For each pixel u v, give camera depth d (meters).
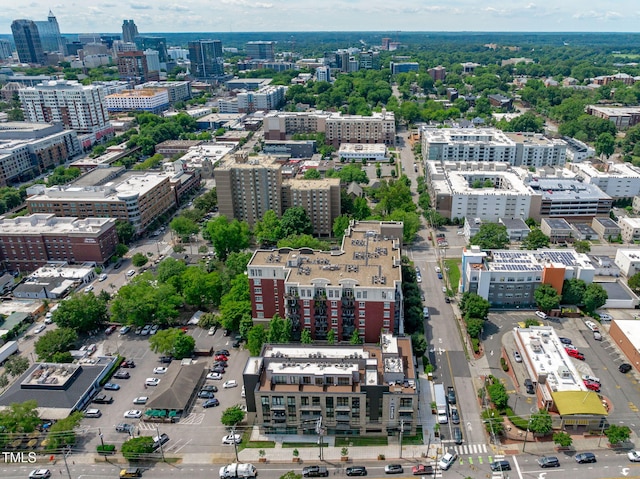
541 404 189.50
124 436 184.38
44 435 184.00
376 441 179.88
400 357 185.88
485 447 175.62
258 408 180.12
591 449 173.00
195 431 185.25
